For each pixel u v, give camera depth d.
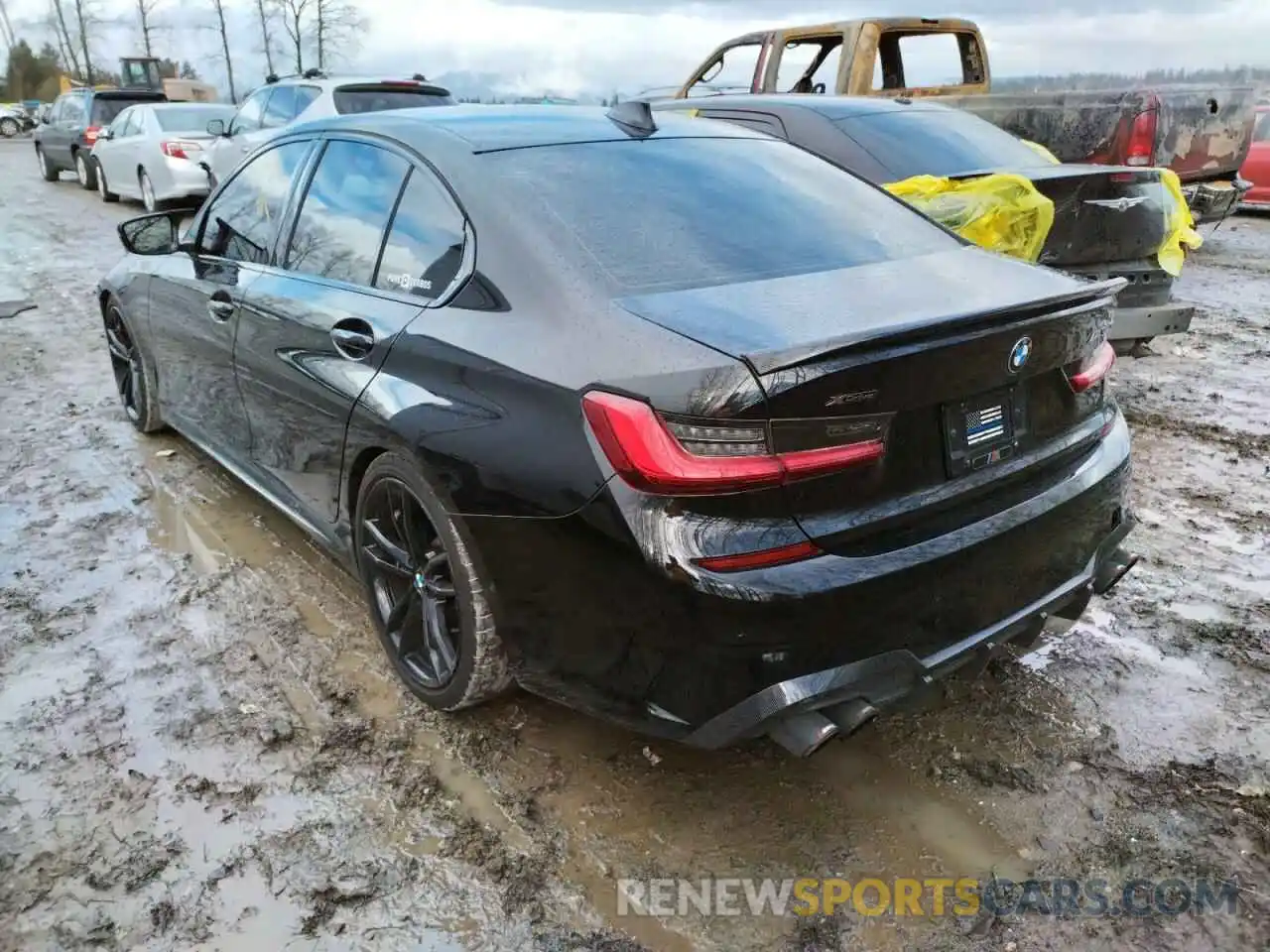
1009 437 2.43
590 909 2.24
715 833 2.46
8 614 3.40
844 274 2.58
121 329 4.97
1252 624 3.36
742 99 6.38
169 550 3.87
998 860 2.38
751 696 2.09
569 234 2.53
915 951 2.15
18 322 7.55
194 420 4.25
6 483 4.50
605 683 2.30
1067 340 2.49
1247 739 2.78
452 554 2.55
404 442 2.59
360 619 3.40
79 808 2.52
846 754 2.73
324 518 3.29
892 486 2.20
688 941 2.17
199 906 2.24
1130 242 5.12
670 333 2.17
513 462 2.29
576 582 2.23
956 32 8.38
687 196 2.83
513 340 2.40
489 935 2.18
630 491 2.08
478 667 2.62
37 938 2.15
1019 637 2.67
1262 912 2.23
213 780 2.62
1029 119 8.06
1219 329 7.35
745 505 2.03
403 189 2.94
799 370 2.00
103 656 3.16
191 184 12.41
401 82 10.05
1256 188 13.09
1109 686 3.02
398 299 2.81
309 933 2.17
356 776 2.64
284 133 3.67
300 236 3.38
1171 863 2.36
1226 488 4.48
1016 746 2.76
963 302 2.40
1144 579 3.66
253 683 3.04
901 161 5.55
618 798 2.57
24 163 24.70
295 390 3.17
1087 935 2.18
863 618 2.13
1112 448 2.76
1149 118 7.87
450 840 2.43
